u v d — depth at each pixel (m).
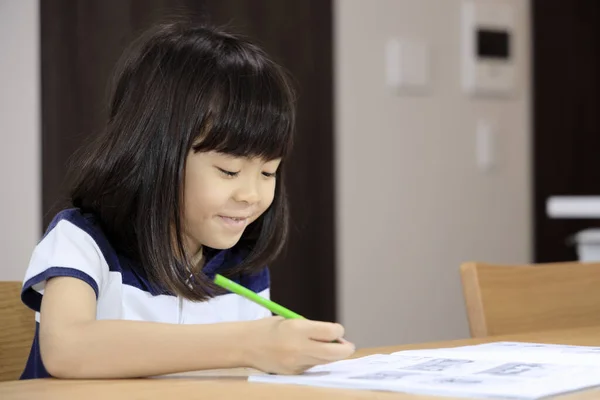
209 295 1.40
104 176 1.35
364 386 0.97
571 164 4.25
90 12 3.11
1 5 2.97
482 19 3.99
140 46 1.41
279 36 3.51
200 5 3.32
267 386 0.99
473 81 3.96
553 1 4.21
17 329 1.48
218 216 1.30
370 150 3.73
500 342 1.39
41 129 3.04
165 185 1.29
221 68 1.29
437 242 3.89
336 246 3.65
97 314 1.39
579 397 0.90
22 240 3.02
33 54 3.03
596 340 1.45
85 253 1.33
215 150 1.26
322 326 1.03
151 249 1.31
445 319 3.92
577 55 4.27
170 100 1.29
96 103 3.12
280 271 3.53
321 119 3.60
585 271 1.88
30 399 0.93
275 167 1.33
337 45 3.65
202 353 1.06
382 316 3.76
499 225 4.07
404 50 3.79
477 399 0.89
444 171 3.91
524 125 4.14
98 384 1.03
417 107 3.85
